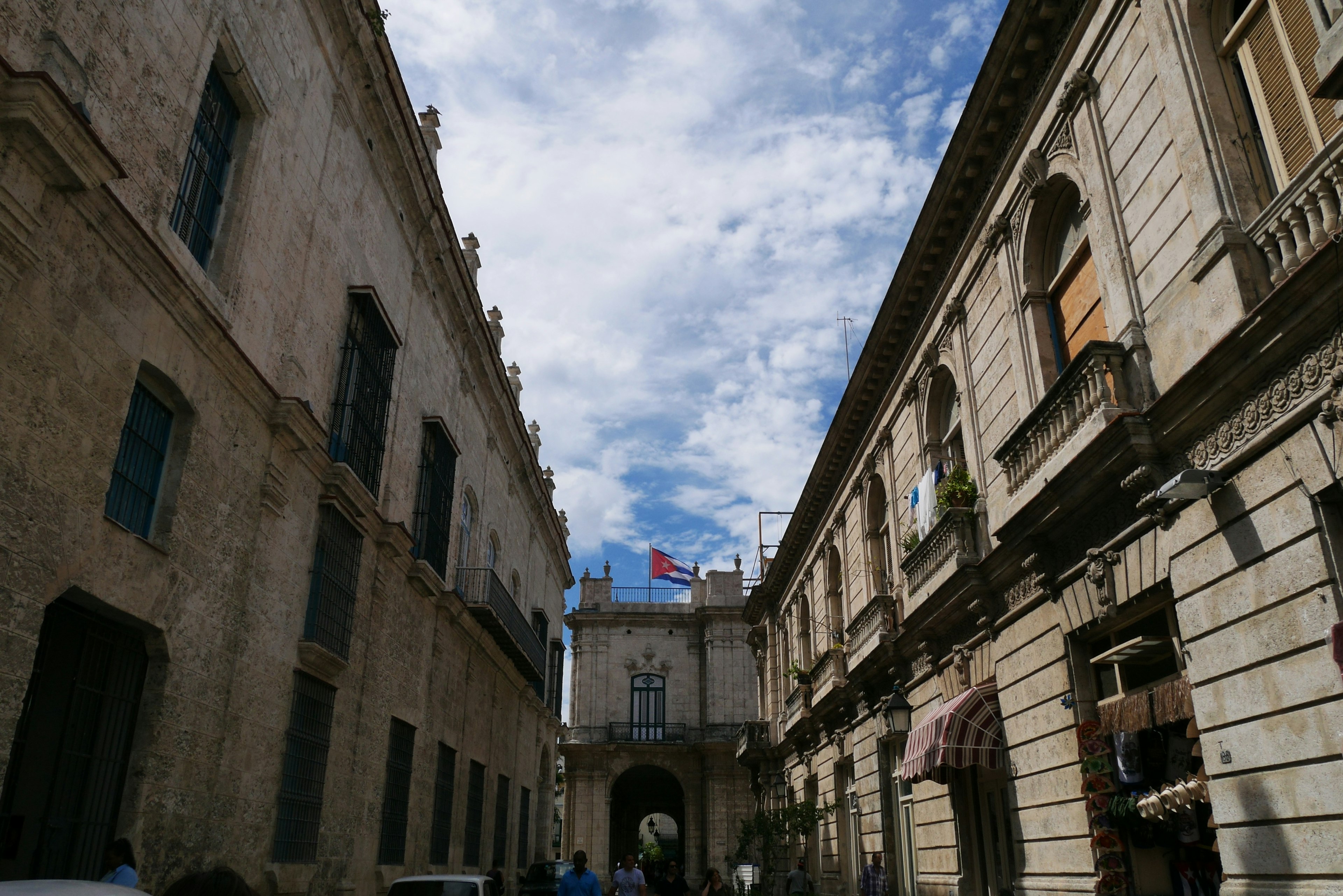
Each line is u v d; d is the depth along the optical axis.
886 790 17.75
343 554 12.41
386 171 14.66
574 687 45.88
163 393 8.44
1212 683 7.78
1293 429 6.93
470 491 20.53
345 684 12.48
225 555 9.30
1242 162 8.16
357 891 12.85
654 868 36.53
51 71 6.37
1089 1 10.45
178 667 8.40
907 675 16.38
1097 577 9.56
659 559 47.81
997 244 12.84
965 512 13.15
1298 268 6.50
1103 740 9.80
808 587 27.22
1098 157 10.20
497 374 22.53
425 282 16.75
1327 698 6.50
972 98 12.67
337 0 12.16
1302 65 7.64
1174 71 8.78
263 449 10.14
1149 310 9.17
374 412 13.66
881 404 19.02
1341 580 6.48
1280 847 6.90
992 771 13.12
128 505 7.93
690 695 44.97
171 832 8.27
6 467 6.17
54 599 6.67
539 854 31.09
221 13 9.23
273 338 10.53
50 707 7.51
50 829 7.09
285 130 10.84
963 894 13.41
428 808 16.42
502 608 21.02
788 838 26.88
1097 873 9.42
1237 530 7.50
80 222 6.88
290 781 10.77
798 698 25.72
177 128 8.35
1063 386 9.91
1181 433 8.22
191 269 8.58
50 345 6.60
